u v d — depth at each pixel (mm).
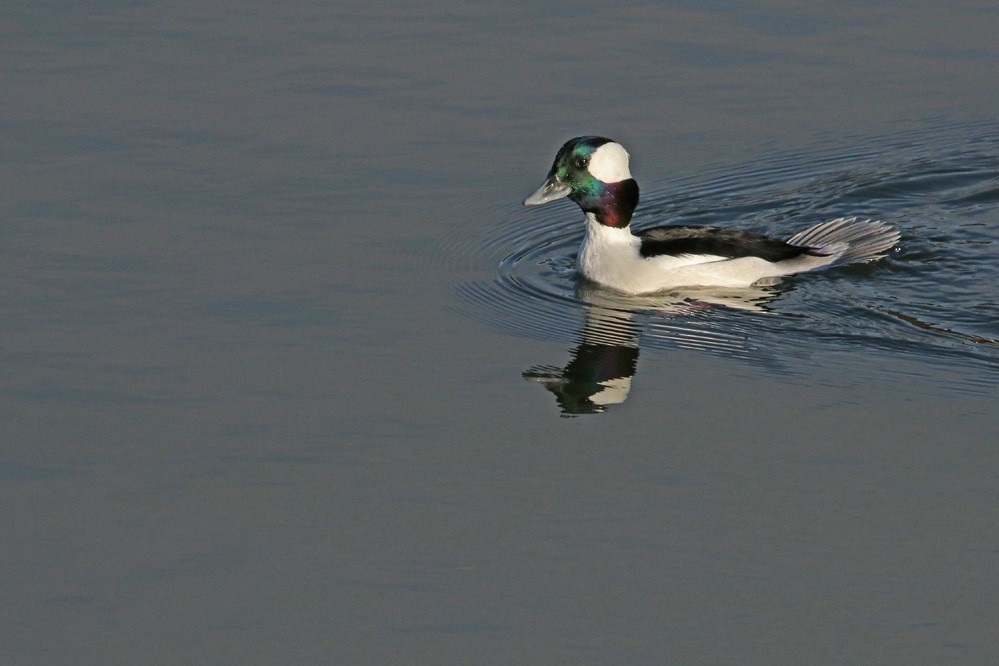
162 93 21438
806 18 24188
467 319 15781
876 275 16922
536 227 18516
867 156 20234
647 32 23750
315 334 15188
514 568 11172
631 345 15234
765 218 18906
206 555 11359
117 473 12516
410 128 20547
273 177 19062
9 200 18188
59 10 24562
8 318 15352
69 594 10898
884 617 10578
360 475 12477
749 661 10133
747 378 14328
